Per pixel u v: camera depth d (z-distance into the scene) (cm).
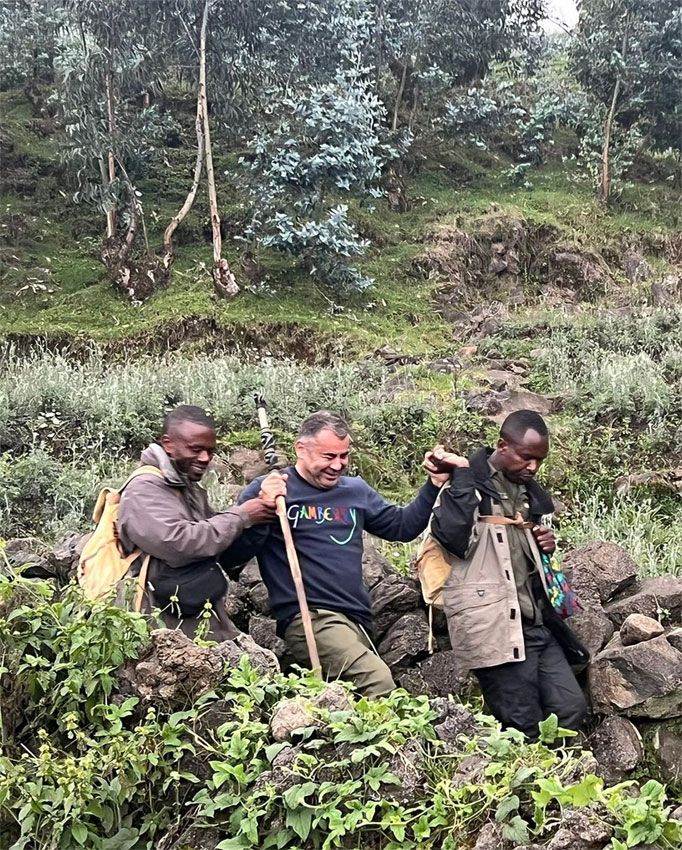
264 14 1652
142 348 1349
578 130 2139
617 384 974
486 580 384
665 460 875
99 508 395
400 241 1738
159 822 294
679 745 393
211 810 281
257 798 280
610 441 895
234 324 1389
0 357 1250
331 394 991
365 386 1069
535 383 1054
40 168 1772
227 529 377
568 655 409
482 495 392
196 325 1380
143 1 1535
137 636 323
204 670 318
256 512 394
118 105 1616
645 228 1889
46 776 289
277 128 1585
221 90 1669
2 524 706
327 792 277
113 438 872
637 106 1988
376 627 462
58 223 1675
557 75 2364
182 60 1650
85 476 773
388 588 468
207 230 1662
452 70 2075
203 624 362
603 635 449
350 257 1592
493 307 1548
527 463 389
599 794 254
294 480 415
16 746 311
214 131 1942
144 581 374
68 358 1299
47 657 329
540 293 1712
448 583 391
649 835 244
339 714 295
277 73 1717
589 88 1998
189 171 1812
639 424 929
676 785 384
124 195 1612
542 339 1204
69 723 299
